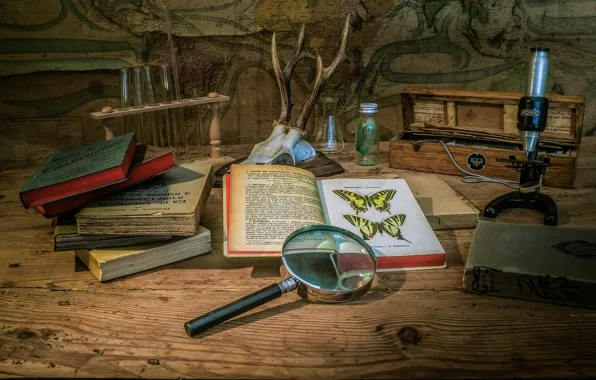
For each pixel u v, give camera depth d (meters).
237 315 0.69
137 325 0.69
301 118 1.16
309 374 0.62
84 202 0.79
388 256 0.80
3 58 1.20
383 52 1.30
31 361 0.64
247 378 0.62
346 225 0.85
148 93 1.15
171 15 1.24
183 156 1.22
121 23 1.22
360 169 1.15
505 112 1.11
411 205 0.89
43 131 1.26
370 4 1.27
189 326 0.67
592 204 0.98
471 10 1.27
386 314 0.71
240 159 1.18
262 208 0.82
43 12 1.19
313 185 0.89
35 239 0.89
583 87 1.31
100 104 1.27
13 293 0.75
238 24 1.26
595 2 1.25
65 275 0.79
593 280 0.70
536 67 0.90
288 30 1.28
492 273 0.73
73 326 0.69
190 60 1.27
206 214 0.96
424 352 0.65
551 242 0.79
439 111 1.17
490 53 1.30
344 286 0.72
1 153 1.25
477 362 0.64
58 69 1.22
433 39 1.29
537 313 0.71
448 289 0.76
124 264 0.78
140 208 0.78
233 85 1.30
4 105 1.24
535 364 0.63
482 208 0.97
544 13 1.26
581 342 0.66
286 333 0.68
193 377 0.62
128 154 0.82
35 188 0.76
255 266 0.81
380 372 0.63
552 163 1.04
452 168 1.11
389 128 1.36
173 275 0.79
